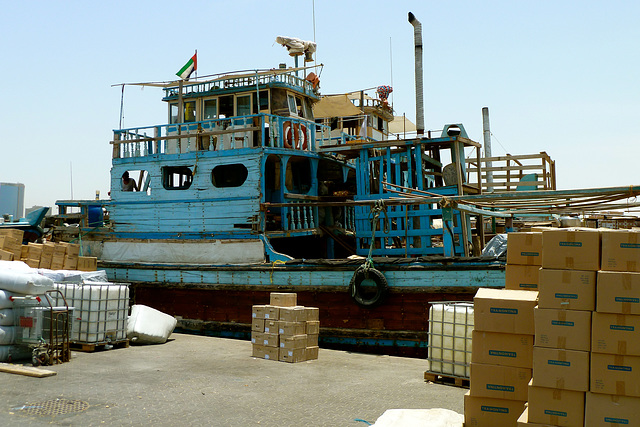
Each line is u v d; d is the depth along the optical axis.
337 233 16.39
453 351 8.87
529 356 6.25
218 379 9.09
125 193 15.70
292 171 17.23
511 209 13.61
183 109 17.22
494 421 6.34
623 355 5.13
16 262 12.80
